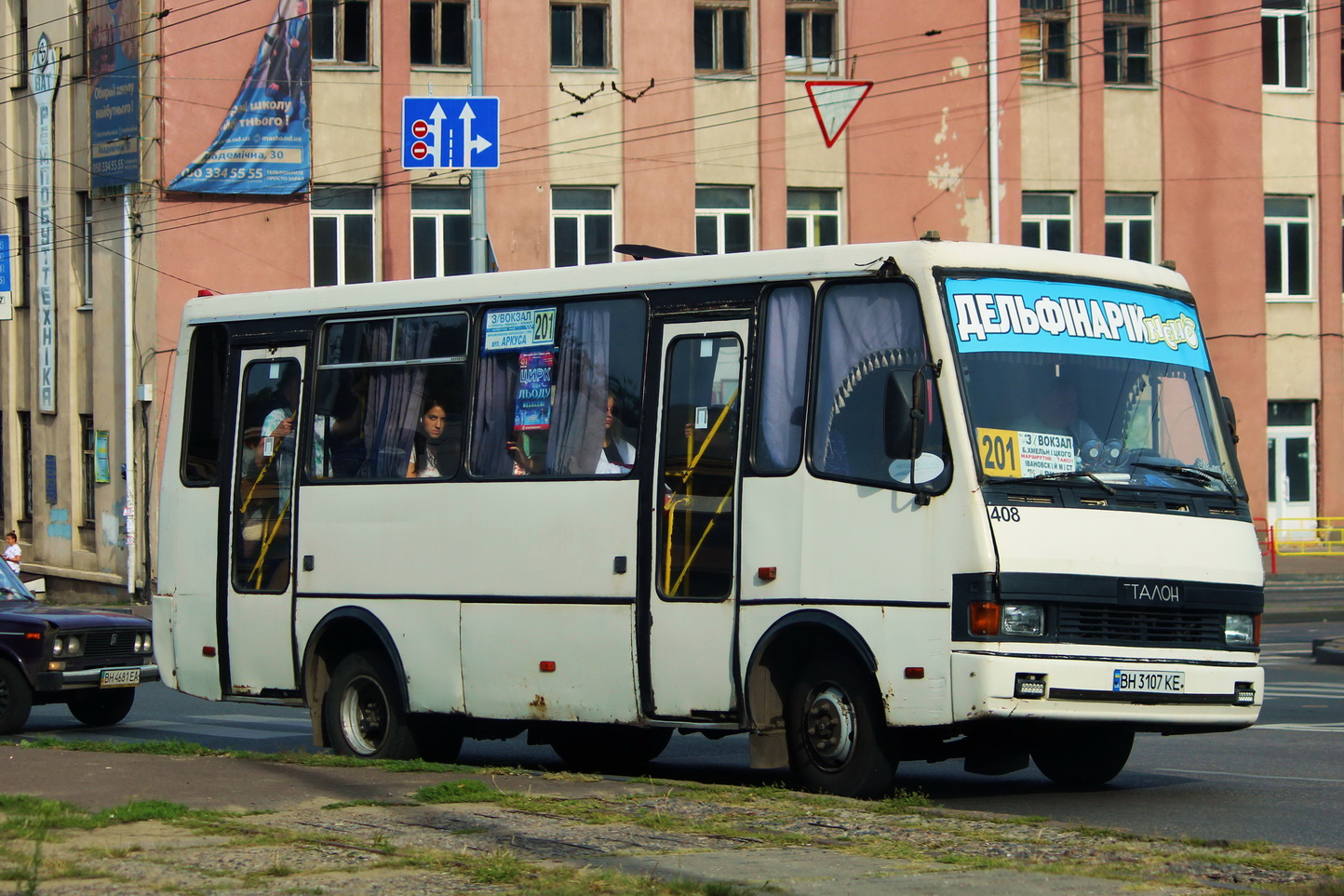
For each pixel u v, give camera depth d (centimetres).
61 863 799
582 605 1225
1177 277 1210
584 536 1230
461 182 3750
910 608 1051
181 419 1522
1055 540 1046
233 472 1470
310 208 3709
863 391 1098
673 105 3859
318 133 3709
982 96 4028
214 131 3644
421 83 3750
